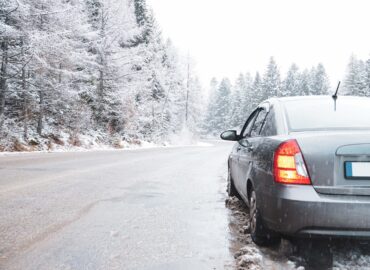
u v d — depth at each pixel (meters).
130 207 5.02
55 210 4.74
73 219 4.28
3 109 17.58
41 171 8.88
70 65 20.89
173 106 45.84
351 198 2.64
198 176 8.82
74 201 5.34
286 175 2.80
